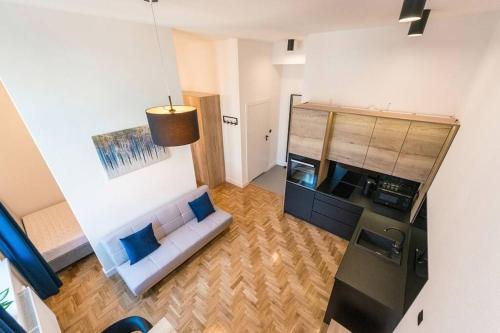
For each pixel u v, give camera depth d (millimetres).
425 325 1001
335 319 2131
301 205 3670
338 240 3404
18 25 1714
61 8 1800
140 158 2740
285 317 2373
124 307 2486
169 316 2396
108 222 2688
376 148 2693
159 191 3096
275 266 2963
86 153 2311
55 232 2943
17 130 3059
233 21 2264
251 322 2332
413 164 2500
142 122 2643
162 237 3008
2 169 3025
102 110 2305
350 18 2107
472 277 714
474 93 1934
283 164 5781
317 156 3152
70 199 2332
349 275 1898
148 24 2398
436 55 2344
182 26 2551
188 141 1955
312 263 3010
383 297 1731
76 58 2033
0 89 2865
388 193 2895
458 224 1047
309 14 1956
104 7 1756
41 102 1942
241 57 3727
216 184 4957
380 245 2410
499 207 673
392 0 1515
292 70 4672
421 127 2328
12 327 1392
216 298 2566
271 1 1568
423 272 1556
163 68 2650
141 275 2482
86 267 2965
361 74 2852
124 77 2373
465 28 2133
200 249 3225
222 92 4164
